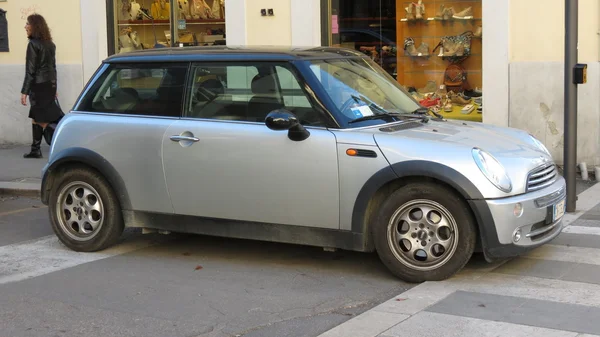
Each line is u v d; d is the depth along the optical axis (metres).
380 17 11.94
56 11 13.59
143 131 6.86
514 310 5.34
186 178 6.70
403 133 6.17
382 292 5.96
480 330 4.96
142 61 7.08
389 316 5.26
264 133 6.37
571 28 8.04
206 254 7.17
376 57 12.03
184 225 6.84
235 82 6.64
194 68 6.84
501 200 5.74
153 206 6.91
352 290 6.02
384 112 6.55
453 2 11.37
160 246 7.50
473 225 5.82
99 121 7.09
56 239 7.88
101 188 7.09
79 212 7.27
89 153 7.07
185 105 6.80
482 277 6.12
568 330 4.92
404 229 6.01
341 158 6.08
